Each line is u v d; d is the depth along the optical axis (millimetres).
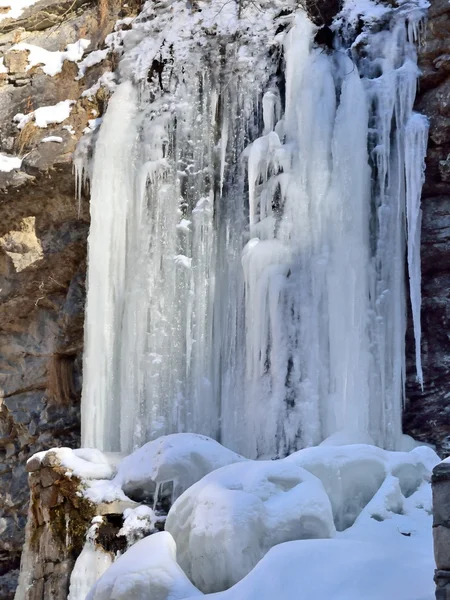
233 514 7254
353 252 10547
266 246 10938
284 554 6809
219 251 11766
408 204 10617
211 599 6695
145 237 11969
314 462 8109
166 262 11797
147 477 9250
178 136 12117
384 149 10797
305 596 6395
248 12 12188
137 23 13055
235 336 11352
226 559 7168
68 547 9422
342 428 10203
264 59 11930
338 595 6352
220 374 11484
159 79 12469
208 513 7375
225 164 11891
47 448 14234
